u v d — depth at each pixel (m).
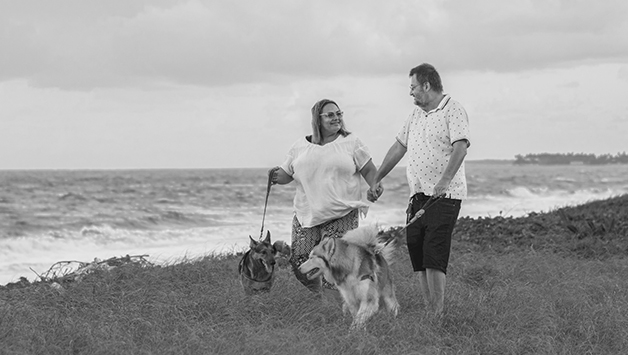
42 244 16.16
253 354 4.90
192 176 85.56
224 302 6.35
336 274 5.87
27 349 4.88
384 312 5.84
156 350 4.97
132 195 39.09
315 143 6.37
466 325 5.63
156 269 8.16
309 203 6.32
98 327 5.49
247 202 34.81
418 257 6.25
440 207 5.90
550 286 7.42
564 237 11.62
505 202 35.44
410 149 6.18
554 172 128.25
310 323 5.82
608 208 16.17
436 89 6.01
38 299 6.74
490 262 9.23
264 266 6.49
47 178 64.81
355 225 6.44
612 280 7.73
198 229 19.94
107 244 16.59
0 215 24.05
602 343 5.39
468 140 5.80
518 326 5.67
